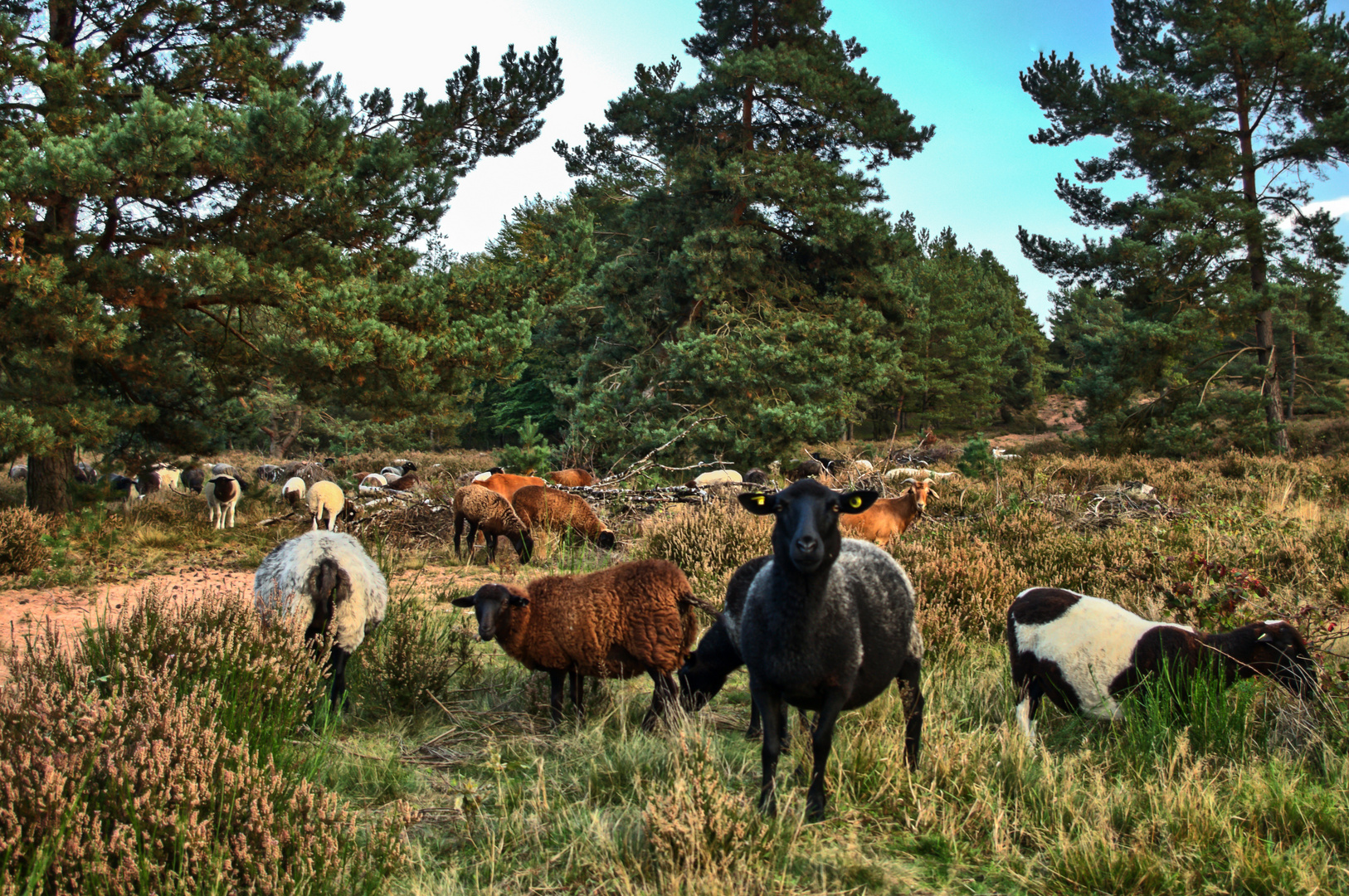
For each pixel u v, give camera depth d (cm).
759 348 2314
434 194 1287
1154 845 338
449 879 312
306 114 1122
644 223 2739
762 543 873
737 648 484
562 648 484
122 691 345
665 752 416
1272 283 2294
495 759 406
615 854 325
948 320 4903
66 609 775
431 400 1351
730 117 2658
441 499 1279
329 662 509
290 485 1471
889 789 385
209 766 307
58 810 263
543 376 3888
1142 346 2319
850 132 2589
